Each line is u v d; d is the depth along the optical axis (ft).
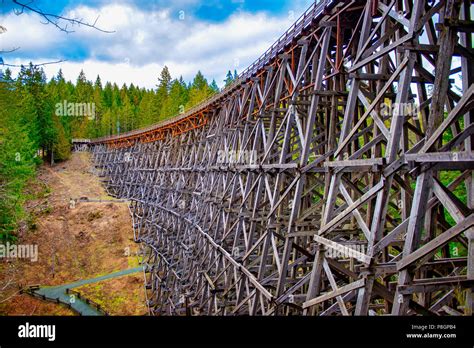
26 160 103.76
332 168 24.03
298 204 30.78
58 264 103.24
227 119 58.80
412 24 18.90
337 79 31.24
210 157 64.39
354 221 34.30
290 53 38.14
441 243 14.48
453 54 17.54
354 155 23.21
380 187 19.02
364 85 32.96
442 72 16.29
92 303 84.89
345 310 20.52
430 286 16.05
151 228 108.37
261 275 36.14
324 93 30.32
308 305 23.95
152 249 98.94
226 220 50.78
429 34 23.26
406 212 26.11
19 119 95.40
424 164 15.88
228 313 45.88
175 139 102.42
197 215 68.13
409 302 16.20
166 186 99.81
